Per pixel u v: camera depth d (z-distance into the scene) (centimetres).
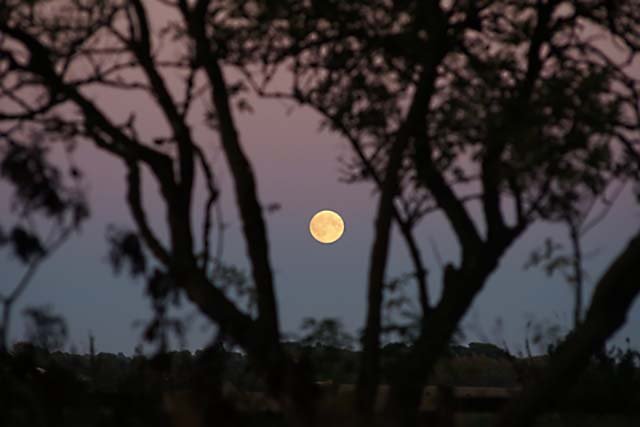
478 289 3575
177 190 3678
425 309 3747
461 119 3656
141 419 3588
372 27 3909
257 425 3394
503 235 3566
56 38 3775
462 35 3900
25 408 3662
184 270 3609
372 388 3469
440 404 3438
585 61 3759
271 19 3788
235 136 3672
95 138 3684
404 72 3994
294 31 3878
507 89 3728
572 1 3809
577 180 3459
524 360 4219
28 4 3697
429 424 3406
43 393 3647
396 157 3578
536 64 3666
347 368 3722
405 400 3478
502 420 3359
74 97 3612
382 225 3556
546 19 3656
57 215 3297
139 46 3756
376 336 3503
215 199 3772
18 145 3362
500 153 3588
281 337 3616
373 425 3412
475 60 3834
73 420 3681
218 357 3553
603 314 3269
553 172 3491
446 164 3722
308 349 3684
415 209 3781
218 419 3091
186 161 3700
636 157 3569
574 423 4394
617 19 3841
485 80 3769
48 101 3659
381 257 3541
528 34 3869
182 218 3659
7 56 3631
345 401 3412
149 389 3631
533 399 3319
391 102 4053
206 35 3703
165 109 3719
